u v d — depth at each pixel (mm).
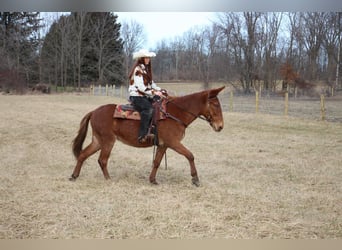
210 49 39531
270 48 33500
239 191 5875
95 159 8164
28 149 9242
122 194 5656
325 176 6887
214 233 4293
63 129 12367
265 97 30422
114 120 6184
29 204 5141
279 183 6422
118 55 47625
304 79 32719
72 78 46781
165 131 5965
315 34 30781
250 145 10016
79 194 5617
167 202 5277
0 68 38094
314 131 12336
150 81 6125
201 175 6895
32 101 25531
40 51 43844
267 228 4434
